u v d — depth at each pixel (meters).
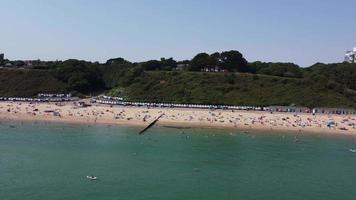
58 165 76.88
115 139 105.06
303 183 70.19
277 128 129.50
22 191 61.16
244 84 187.50
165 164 80.06
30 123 127.88
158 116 142.62
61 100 179.25
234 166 80.19
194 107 162.25
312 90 178.62
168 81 195.50
